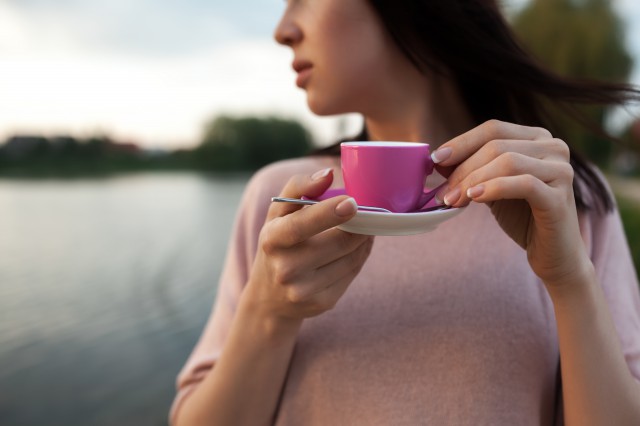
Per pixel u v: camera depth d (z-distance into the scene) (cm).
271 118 3641
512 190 68
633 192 1385
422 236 104
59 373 504
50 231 1270
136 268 902
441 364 94
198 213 1561
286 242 73
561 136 116
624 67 1530
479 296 97
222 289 121
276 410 102
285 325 91
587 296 81
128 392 459
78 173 3434
